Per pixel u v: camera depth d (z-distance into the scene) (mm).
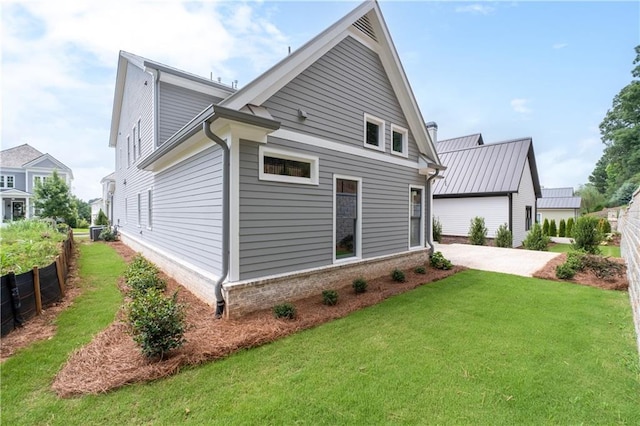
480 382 3031
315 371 3238
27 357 3486
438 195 16984
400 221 8531
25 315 4527
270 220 5227
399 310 5199
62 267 6391
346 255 6859
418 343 3908
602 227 18672
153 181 9500
